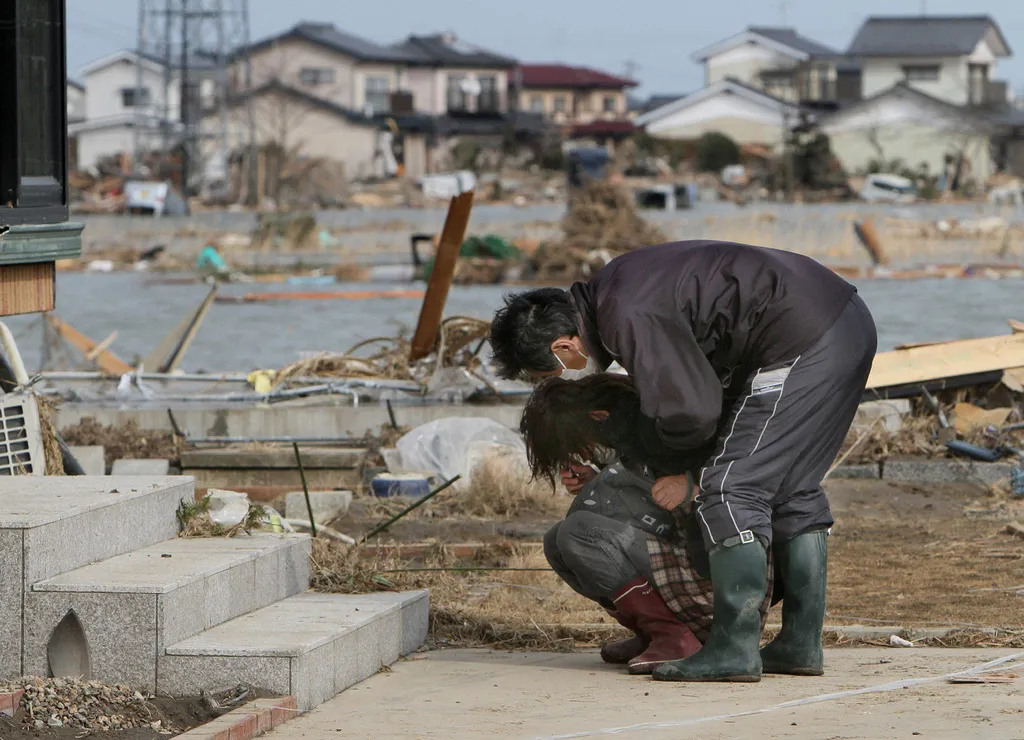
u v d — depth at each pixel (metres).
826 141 84.56
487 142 102.00
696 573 5.87
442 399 13.91
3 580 5.40
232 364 20.25
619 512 5.96
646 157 93.69
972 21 105.25
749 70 111.50
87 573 5.61
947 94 103.75
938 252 40.19
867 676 5.70
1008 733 4.45
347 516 10.34
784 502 5.64
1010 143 99.25
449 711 5.25
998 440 12.02
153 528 6.36
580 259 33.09
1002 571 8.53
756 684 5.54
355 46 101.44
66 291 32.06
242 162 76.25
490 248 35.44
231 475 11.91
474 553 9.08
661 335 5.35
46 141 8.31
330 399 13.97
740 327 5.41
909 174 87.12
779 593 6.03
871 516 10.55
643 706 5.16
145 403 14.04
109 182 77.44
